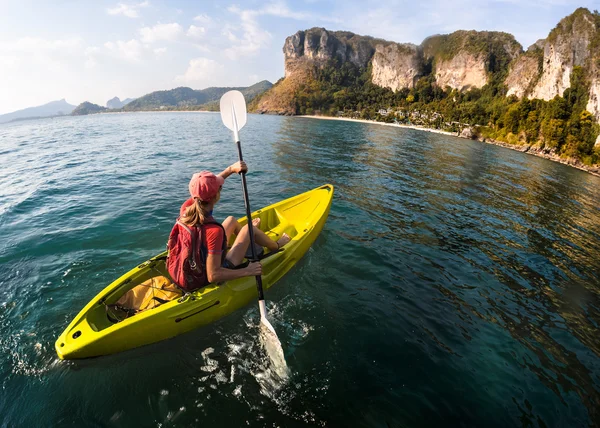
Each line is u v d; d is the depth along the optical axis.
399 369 2.99
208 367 2.86
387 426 2.42
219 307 3.35
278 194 8.22
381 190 9.31
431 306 4.03
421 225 6.79
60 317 3.41
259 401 2.55
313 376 2.84
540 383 3.03
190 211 2.88
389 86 128.12
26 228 5.65
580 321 4.16
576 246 6.84
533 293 4.71
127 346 2.86
